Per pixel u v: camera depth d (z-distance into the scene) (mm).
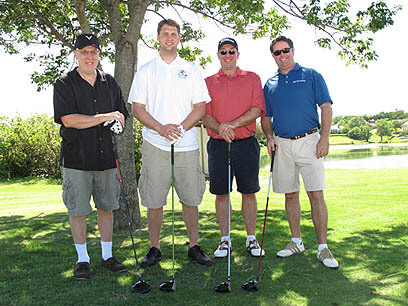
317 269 3287
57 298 2752
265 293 2828
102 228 3414
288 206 3732
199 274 3246
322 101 3543
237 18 7012
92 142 3223
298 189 3725
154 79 3502
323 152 3467
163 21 3488
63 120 3137
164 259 3641
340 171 13359
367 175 11609
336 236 4234
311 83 3596
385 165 19234
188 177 3562
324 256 3389
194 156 3580
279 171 3705
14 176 15320
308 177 3553
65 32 7141
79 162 3199
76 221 3244
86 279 3119
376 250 3713
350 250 3736
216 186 3824
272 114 3783
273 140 3781
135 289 2854
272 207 6625
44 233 4844
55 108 3160
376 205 6043
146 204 3574
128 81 5121
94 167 3236
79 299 2738
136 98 3486
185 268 3396
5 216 6383
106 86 3367
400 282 2934
